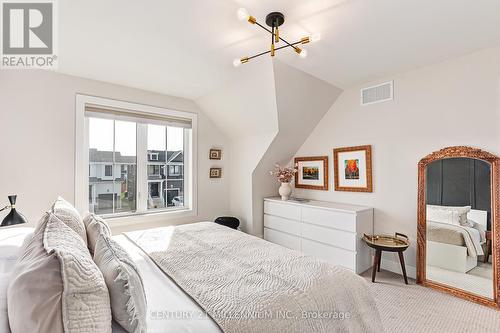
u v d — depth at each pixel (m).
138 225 3.23
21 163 2.48
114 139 3.15
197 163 3.77
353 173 3.23
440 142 2.51
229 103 3.44
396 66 2.63
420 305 2.20
